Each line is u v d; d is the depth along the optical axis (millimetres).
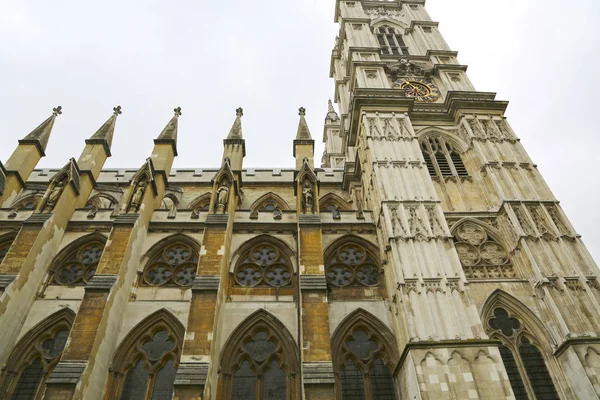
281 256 27328
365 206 32906
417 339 19547
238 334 23031
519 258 24453
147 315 23406
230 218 27281
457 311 20500
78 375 18344
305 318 21141
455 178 29984
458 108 33625
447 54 41719
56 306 23594
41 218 25422
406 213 25125
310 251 24547
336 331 23062
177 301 24156
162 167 31266
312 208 27672
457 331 19797
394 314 23094
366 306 24266
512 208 25938
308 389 18531
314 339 20391
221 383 21234
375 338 23297
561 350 20125
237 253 26797
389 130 31188
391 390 21500
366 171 31641
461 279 21641
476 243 25922
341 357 22500
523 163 29078
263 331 23562
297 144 34875
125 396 21047
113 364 21531
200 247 26953
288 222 28328
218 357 21750
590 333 20125
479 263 24875
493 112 33375
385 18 49438
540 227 24797
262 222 28266
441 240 23781
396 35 47281
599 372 18625
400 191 26469
